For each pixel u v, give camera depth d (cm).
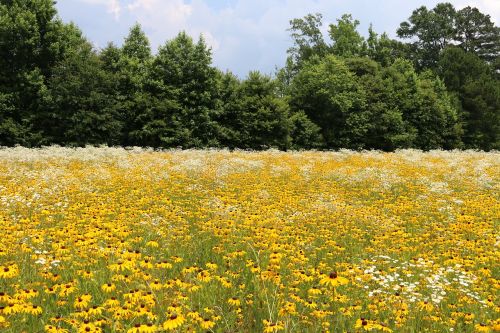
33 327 518
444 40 9050
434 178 2123
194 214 1251
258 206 1319
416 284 727
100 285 633
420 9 9212
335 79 5466
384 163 2755
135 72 4625
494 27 9462
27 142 3969
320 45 7981
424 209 1426
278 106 4875
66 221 1067
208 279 639
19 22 3988
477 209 1402
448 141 6325
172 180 1892
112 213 1144
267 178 2011
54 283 664
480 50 9419
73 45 4462
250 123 4778
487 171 2383
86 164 2364
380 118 5725
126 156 2717
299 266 804
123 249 767
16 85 4012
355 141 5681
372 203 1535
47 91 4028
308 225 1163
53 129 4119
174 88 4519
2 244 790
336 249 955
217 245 935
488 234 1038
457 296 693
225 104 4809
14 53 4103
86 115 4091
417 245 1013
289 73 8075
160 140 4406
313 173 2234
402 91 6069
